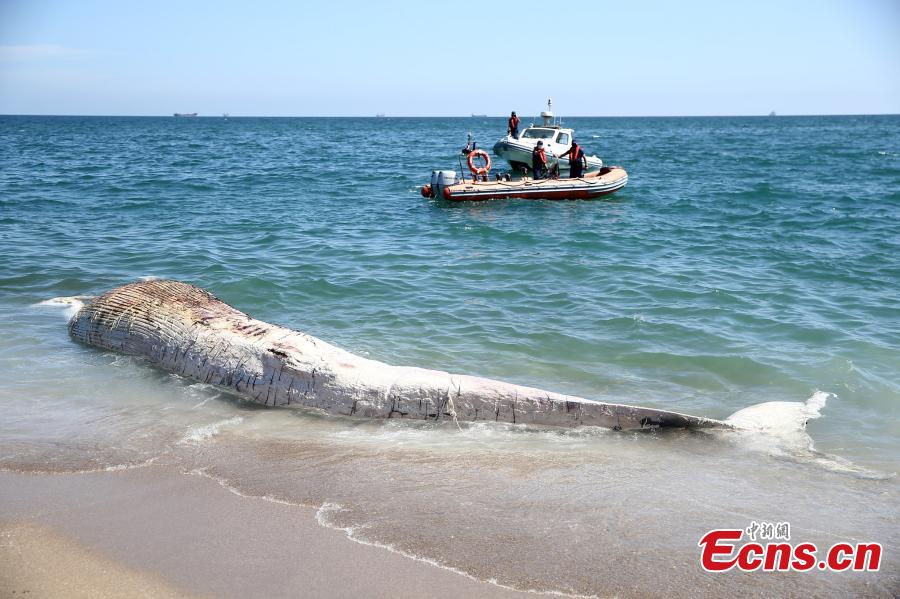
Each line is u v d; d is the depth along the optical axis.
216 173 29.47
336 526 4.56
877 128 117.62
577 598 3.91
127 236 13.95
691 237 15.11
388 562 4.20
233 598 3.87
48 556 4.20
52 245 12.77
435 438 5.91
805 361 7.58
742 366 7.48
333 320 8.91
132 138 71.31
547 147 25.31
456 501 4.88
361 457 5.54
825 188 24.47
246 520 4.62
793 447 5.71
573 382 7.11
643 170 32.91
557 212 19.19
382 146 57.50
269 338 6.93
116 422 6.08
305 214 17.89
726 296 10.10
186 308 7.55
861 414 6.37
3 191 20.83
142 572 4.08
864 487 5.11
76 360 7.41
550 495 4.96
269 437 5.90
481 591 3.95
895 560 4.25
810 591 3.98
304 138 76.31
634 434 5.94
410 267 11.89
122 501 4.82
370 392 6.34
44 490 4.94
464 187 20.33
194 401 6.59
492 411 6.16
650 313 9.34
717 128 124.12
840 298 10.10
